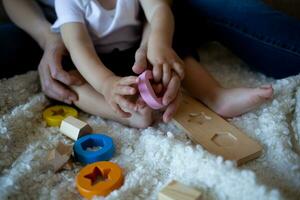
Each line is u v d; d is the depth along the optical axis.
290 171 0.63
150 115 0.76
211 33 0.99
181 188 0.57
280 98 0.83
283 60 0.92
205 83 0.84
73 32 0.84
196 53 0.96
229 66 1.04
